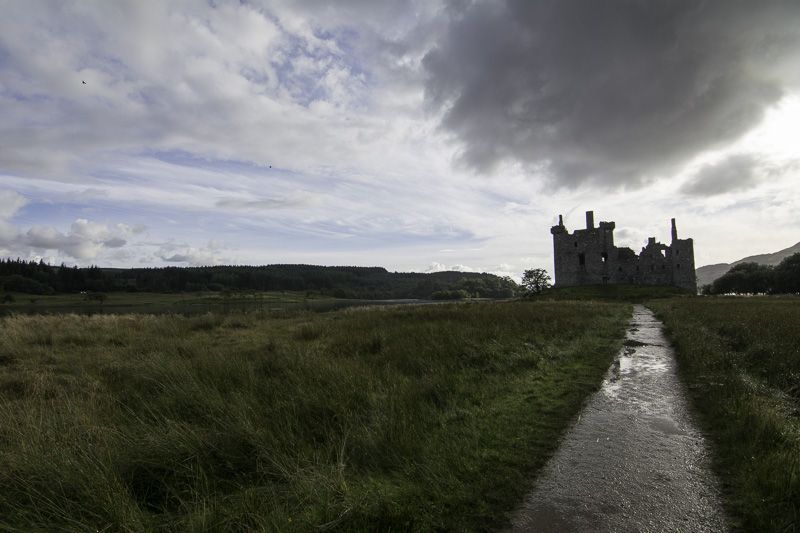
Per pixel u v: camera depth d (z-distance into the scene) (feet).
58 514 11.66
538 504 13.30
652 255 244.63
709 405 22.81
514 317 61.26
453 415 20.38
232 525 11.53
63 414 17.94
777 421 17.60
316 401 20.36
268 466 14.48
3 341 41.32
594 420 21.12
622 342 47.73
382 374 26.61
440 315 65.51
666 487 14.34
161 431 16.28
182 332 52.70
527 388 26.20
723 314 63.67
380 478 14.49
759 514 12.21
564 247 258.16
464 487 14.03
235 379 25.18
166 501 12.88
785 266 264.52
